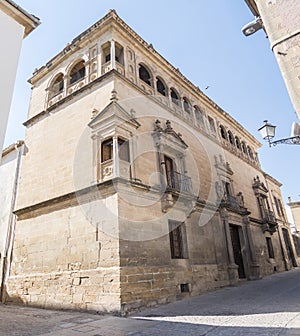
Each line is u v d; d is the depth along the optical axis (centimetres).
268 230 1819
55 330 542
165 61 1377
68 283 812
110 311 679
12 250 1076
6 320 652
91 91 1077
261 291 912
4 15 507
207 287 1006
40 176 1110
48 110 1229
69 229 882
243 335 414
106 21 1159
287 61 363
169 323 544
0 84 449
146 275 770
